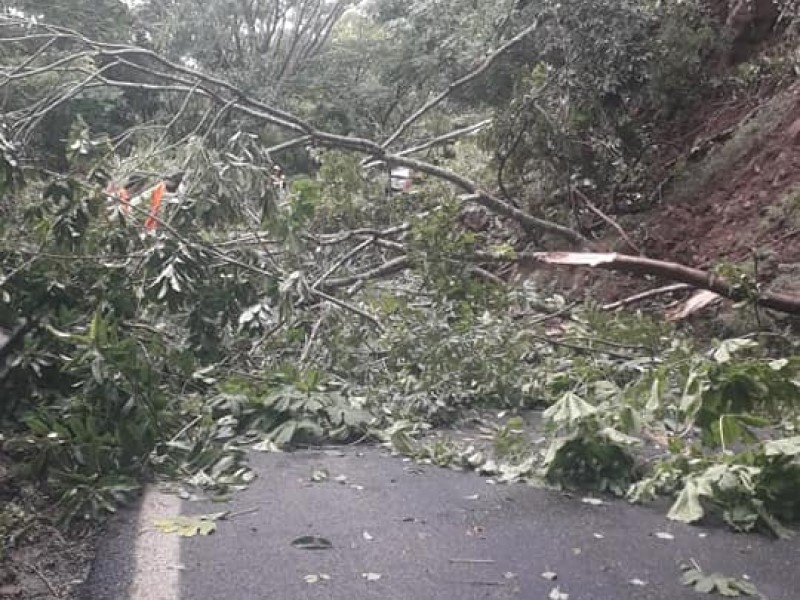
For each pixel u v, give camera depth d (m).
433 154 12.45
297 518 3.85
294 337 6.24
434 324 6.21
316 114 17.42
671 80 9.91
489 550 3.53
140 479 4.28
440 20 13.07
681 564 3.42
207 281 5.70
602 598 3.10
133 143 11.10
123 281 5.38
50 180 5.49
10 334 5.05
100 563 3.30
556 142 9.64
